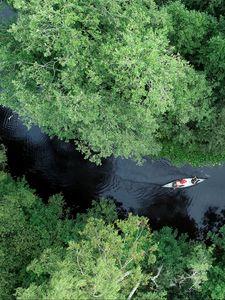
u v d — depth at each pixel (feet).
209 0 79.20
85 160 100.63
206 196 99.14
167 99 68.13
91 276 67.05
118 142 71.97
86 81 70.95
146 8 68.85
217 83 76.28
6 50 70.03
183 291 76.48
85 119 65.57
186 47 75.66
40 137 101.55
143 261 76.07
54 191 102.27
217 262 83.51
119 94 71.15
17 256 79.15
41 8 62.80
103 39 68.03
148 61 62.85
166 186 98.58
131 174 98.73
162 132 84.79
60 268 64.23
